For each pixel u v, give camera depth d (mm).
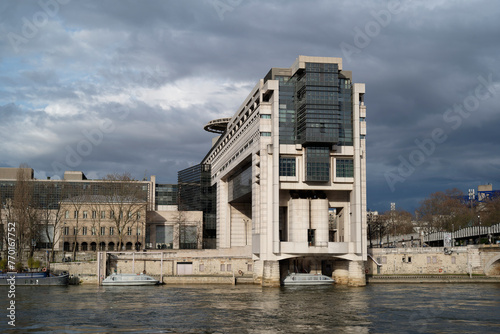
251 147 128500
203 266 134500
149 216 181625
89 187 186000
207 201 194250
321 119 114562
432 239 180125
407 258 136625
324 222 121688
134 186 184000
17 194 146625
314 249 117188
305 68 115562
